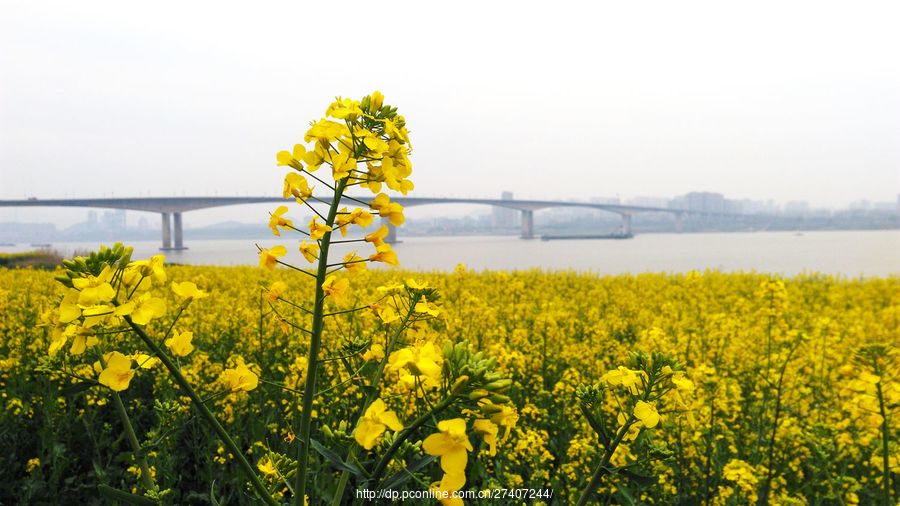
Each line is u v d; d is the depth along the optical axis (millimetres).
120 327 1593
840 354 6539
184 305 1722
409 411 3822
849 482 3738
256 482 1590
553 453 4883
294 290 11953
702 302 10445
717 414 5000
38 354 5934
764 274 21375
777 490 3957
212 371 5488
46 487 4262
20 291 11195
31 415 4852
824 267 37906
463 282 13773
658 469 3699
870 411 2873
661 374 2072
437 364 1429
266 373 5660
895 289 15516
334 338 5832
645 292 14922
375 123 1854
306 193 1845
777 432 4496
